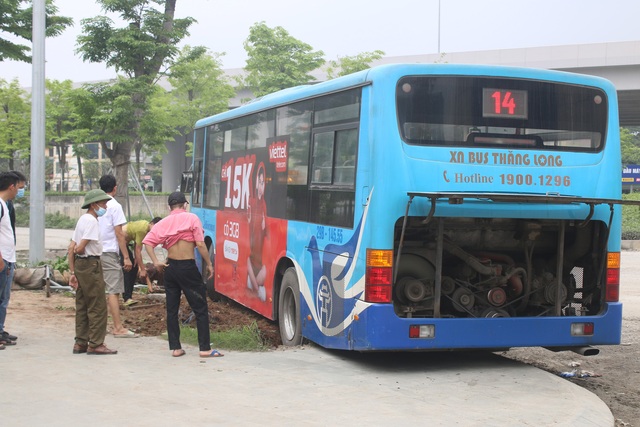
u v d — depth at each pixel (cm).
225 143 1273
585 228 816
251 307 1099
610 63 3744
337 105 823
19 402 618
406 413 602
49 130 4862
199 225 834
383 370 767
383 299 722
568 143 780
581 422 590
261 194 1066
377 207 723
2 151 4819
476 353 876
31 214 1580
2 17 2008
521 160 757
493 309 785
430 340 734
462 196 687
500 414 604
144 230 1041
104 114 2183
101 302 827
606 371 905
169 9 2255
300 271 902
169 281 830
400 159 725
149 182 8281
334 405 624
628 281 1839
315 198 868
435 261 775
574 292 837
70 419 568
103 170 7119
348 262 766
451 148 739
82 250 812
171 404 618
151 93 2242
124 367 762
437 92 743
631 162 7506
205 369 760
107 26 2158
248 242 1117
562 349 808
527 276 805
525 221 790
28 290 1402
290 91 982
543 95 775
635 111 5019
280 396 652
